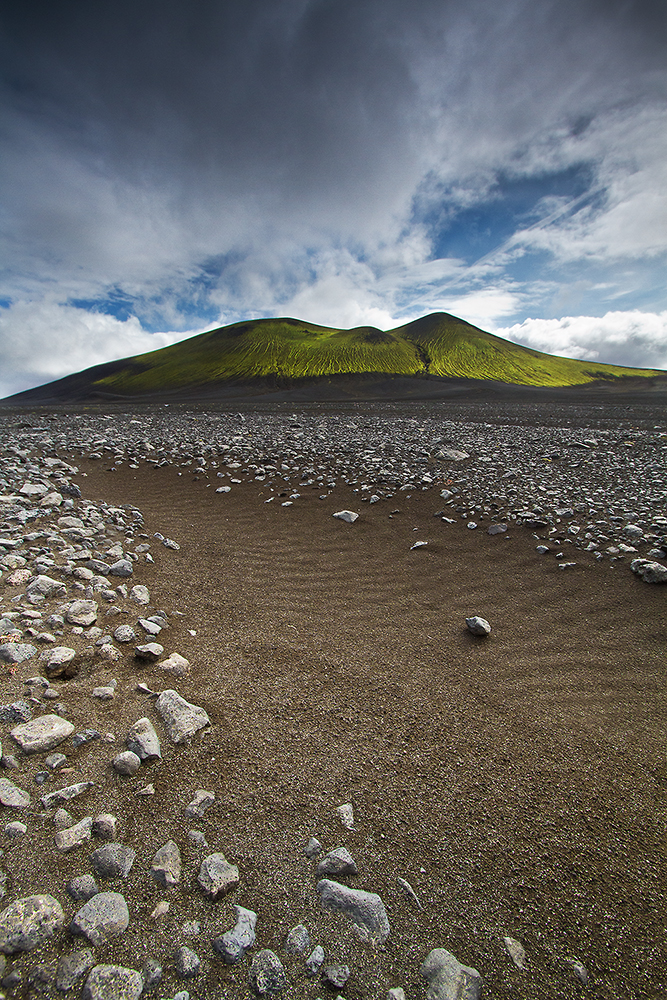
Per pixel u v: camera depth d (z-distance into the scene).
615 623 5.97
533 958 2.52
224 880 2.71
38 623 4.96
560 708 4.55
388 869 2.92
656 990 2.42
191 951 2.37
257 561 7.71
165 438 17.73
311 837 3.09
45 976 2.22
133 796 3.24
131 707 4.05
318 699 4.50
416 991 2.30
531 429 22.84
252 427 22.02
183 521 9.47
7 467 11.39
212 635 5.47
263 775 3.55
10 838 2.84
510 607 6.41
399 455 14.91
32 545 7.00
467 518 9.57
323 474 12.66
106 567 6.68
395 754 3.89
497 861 3.04
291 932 2.51
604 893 2.88
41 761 3.39
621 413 33.94
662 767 3.86
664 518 8.88
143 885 2.67
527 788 3.62
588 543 8.20
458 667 5.15
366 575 7.33
